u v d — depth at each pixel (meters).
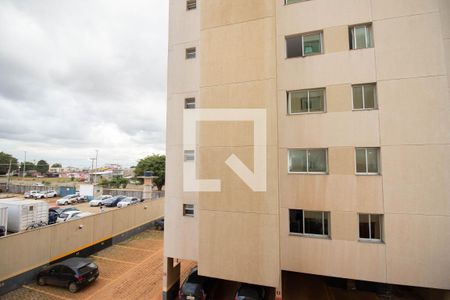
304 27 10.84
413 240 9.03
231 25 10.95
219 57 11.03
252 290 10.91
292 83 10.84
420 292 11.78
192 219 12.23
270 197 9.86
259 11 10.62
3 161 89.56
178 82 13.06
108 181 65.31
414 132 9.30
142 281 14.51
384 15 9.88
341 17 10.37
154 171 57.22
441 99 9.16
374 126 9.72
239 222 10.16
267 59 10.33
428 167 9.10
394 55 9.66
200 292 11.44
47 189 52.06
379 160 9.68
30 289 13.54
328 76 10.38
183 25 13.18
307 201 10.29
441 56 9.27
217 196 10.55
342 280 13.42
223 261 10.25
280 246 10.43
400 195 9.27
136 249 20.11
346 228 9.73
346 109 10.07
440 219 8.87
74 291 13.15
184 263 17.14
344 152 9.98
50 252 15.69
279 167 10.70
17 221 22.91
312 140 10.43
